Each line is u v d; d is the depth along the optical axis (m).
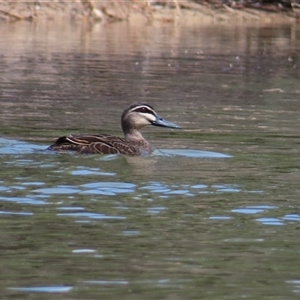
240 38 38.44
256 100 24.09
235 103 23.42
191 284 9.59
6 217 11.91
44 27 38.94
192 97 24.22
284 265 10.28
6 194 13.09
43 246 10.75
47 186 13.66
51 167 15.06
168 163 15.86
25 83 25.44
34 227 11.47
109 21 42.28
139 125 17.48
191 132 19.11
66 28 39.16
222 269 10.12
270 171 15.25
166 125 17.75
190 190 13.71
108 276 9.78
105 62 30.19
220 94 24.94
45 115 20.66
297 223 12.02
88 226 11.62
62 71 27.92
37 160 15.60
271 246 11.01
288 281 9.79
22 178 14.12
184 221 11.95
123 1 43.41
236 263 10.33
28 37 35.47
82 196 13.16
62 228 11.51
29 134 18.22
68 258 10.36
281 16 46.22
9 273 9.80
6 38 34.75
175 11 44.09
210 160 16.17
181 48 34.53
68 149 16.44
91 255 10.48
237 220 12.11
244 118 21.06
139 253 10.59
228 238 11.25
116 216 12.09
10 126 19.02
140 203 12.84
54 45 33.66
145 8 43.56
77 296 9.16
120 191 13.51
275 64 31.55
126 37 37.22
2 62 29.06
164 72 28.67
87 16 42.12
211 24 43.31
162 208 12.62
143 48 34.06
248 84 27.02
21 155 15.97
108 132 18.97
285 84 27.38
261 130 19.45
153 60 31.12
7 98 22.88
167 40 36.78
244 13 45.50
